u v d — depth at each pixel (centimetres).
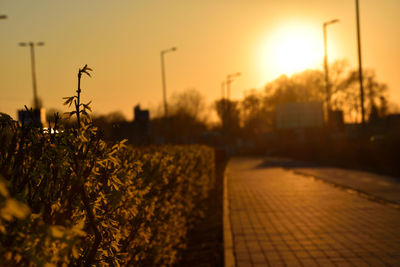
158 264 695
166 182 682
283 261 742
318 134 7831
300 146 6481
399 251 770
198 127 7556
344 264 704
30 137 298
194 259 855
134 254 530
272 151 7288
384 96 8031
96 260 330
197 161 1333
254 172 3173
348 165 3478
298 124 7769
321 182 2156
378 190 1692
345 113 8012
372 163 3328
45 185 291
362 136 3509
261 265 724
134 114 2573
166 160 710
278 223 1099
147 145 957
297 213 1240
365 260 721
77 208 321
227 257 776
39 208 272
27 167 290
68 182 308
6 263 221
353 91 7938
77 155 319
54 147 304
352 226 1012
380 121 5200
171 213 755
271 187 2033
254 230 1024
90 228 343
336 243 850
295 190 1850
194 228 1207
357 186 1866
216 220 1313
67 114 337
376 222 1048
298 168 3397
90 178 334
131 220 512
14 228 234
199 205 1404
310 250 806
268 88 12012
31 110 311
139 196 493
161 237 680
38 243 233
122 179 408
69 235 224
